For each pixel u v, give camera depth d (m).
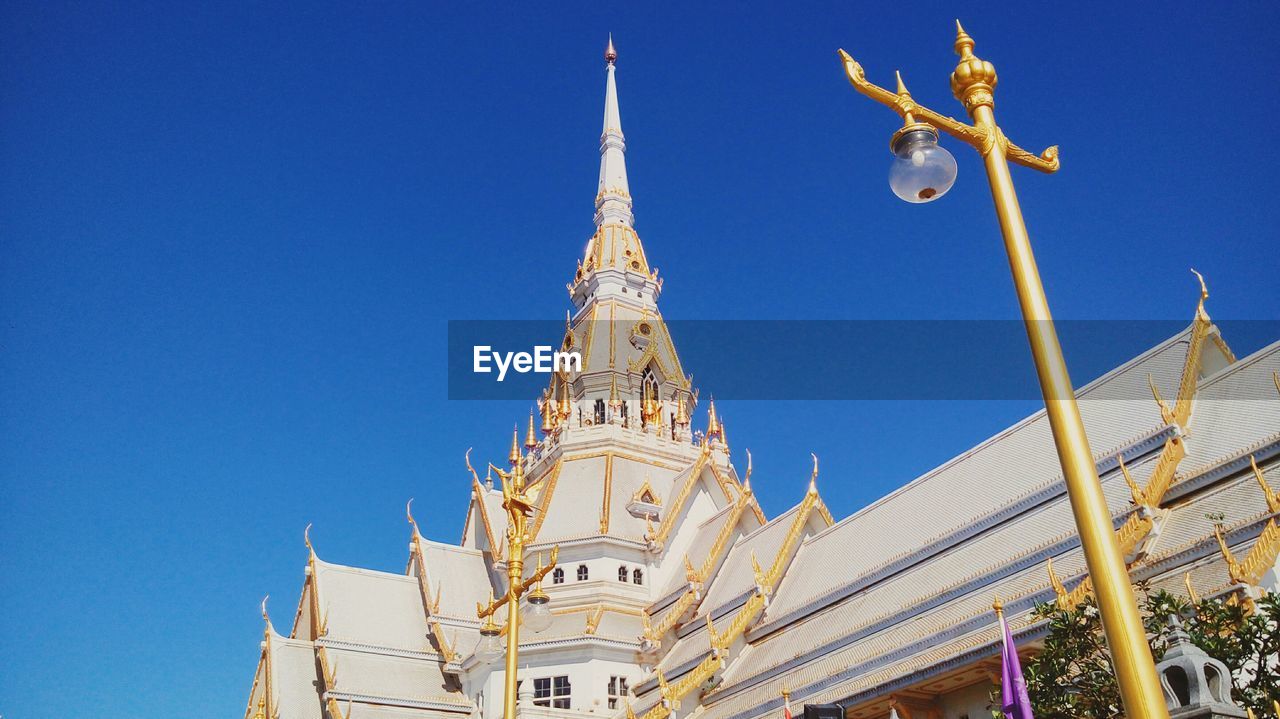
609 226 102.69
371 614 80.88
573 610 77.31
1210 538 41.25
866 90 15.89
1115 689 27.28
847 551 64.19
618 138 109.88
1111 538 12.41
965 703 48.12
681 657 70.44
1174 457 47.06
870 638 54.78
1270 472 43.25
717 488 85.75
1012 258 14.22
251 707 77.44
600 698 71.81
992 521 53.94
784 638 62.91
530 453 95.25
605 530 80.56
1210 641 26.52
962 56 15.90
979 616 47.47
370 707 74.81
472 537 90.88
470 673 77.62
